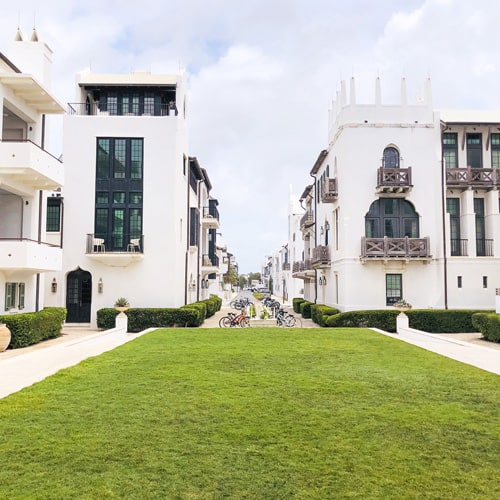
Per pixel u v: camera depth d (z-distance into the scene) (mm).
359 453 5586
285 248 72125
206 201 41094
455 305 24094
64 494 4539
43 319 17953
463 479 4938
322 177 31750
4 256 16109
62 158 24484
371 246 23844
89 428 6367
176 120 24797
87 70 26203
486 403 7777
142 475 4957
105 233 24328
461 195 25531
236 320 24344
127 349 13555
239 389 8539
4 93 16828
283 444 5832
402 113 24750
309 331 18781
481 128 25844
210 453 5535
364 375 9891
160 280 24234
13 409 7211
